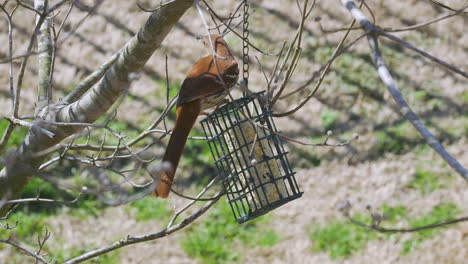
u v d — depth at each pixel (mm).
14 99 7105
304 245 12898
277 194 7625
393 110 15625
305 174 14391
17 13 17797
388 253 12625
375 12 17906
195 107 7184
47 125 7211
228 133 7602
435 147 4426
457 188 13867
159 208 13617
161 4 6879
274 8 17812
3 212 7836
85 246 12766
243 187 7492
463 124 15203
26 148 7691
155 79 16344
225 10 17750
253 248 12875
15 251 12469
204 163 14367
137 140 7359
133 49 7422
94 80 8336
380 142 14914
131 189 13867
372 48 4855
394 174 14273
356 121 15430
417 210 13469
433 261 12445
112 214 13430
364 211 13539
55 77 16344
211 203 7223
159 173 6145
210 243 12945
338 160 14656
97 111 7621
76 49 17078
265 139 7609
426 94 15984
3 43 17016
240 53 16609
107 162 14250
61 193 13656
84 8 6703
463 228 12992
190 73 7445
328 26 17375
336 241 12930
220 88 7258
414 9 17922
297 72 16297
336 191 14031
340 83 16203
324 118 15508
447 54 16906
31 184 13594
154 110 15508
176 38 17281
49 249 12625
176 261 12664
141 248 12875
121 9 18031
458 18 17656
